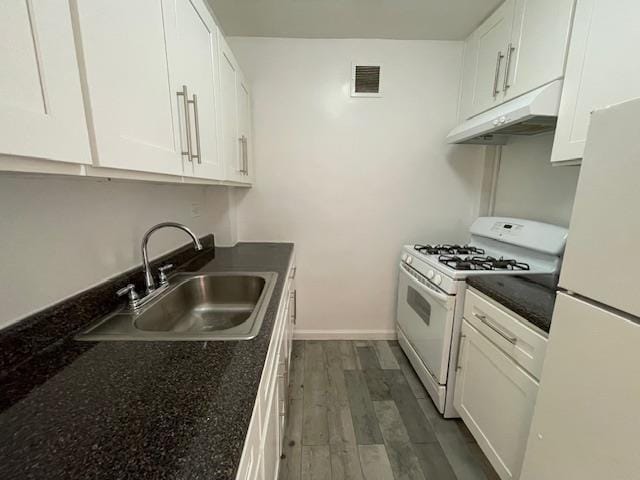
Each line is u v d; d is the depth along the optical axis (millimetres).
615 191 604
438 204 2256
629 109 569
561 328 750
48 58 429
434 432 1520
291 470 1301
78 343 777
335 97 2094
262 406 738
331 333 2447
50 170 465
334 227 2281
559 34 1191
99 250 983
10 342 664
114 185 1058
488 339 1273
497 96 1618
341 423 1572
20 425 507
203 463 435
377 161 2188
